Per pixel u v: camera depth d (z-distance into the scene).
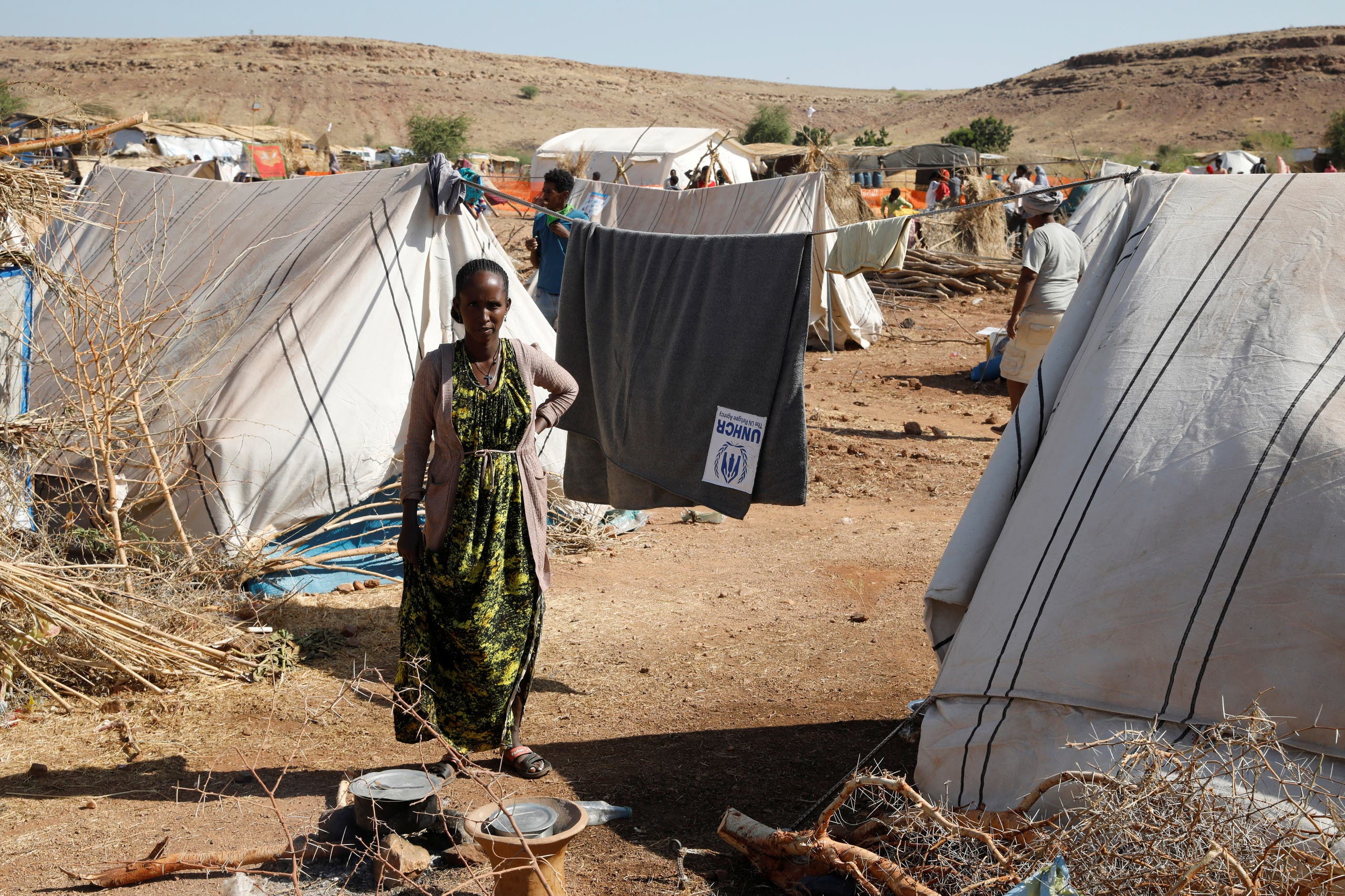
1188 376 3.30
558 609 5.77
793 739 4.23
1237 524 2.96
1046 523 3.38
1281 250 3.43
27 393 5.79
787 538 7.08
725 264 4.44
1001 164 39.12
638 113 128.25
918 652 5.16
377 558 6.40
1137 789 2.55
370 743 4.23
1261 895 2.33
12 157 5.43
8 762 4.01
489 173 43.47
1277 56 105.00
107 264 7.40
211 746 4.18
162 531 5.67
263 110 109.88
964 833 2.76
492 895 3.10
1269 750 2.73
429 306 6.25
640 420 4.70
